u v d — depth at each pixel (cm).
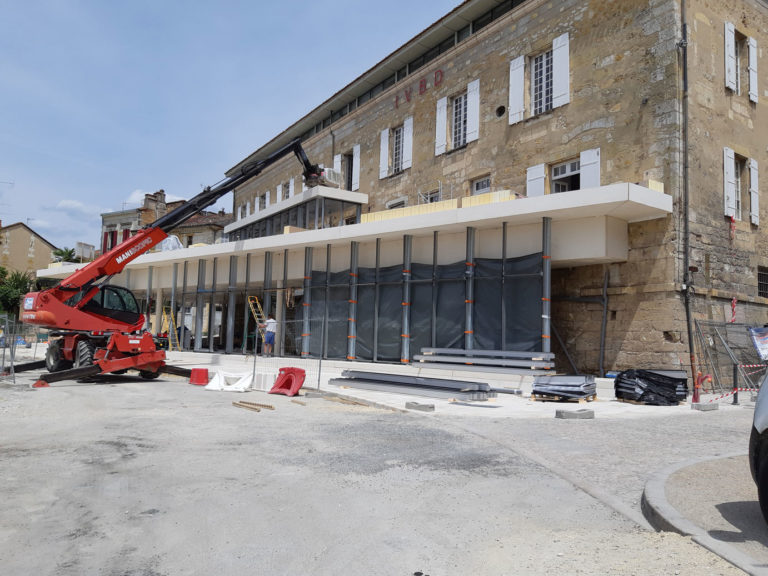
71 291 1366
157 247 2748
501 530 389
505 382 1293
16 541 367
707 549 329
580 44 1512
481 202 1477
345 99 2480
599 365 1373
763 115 1560
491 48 1784
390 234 1617
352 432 754
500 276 1414
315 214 2162
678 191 1280
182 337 2317
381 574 317
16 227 4797
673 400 1073
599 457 609
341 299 1780
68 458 599
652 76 1347
